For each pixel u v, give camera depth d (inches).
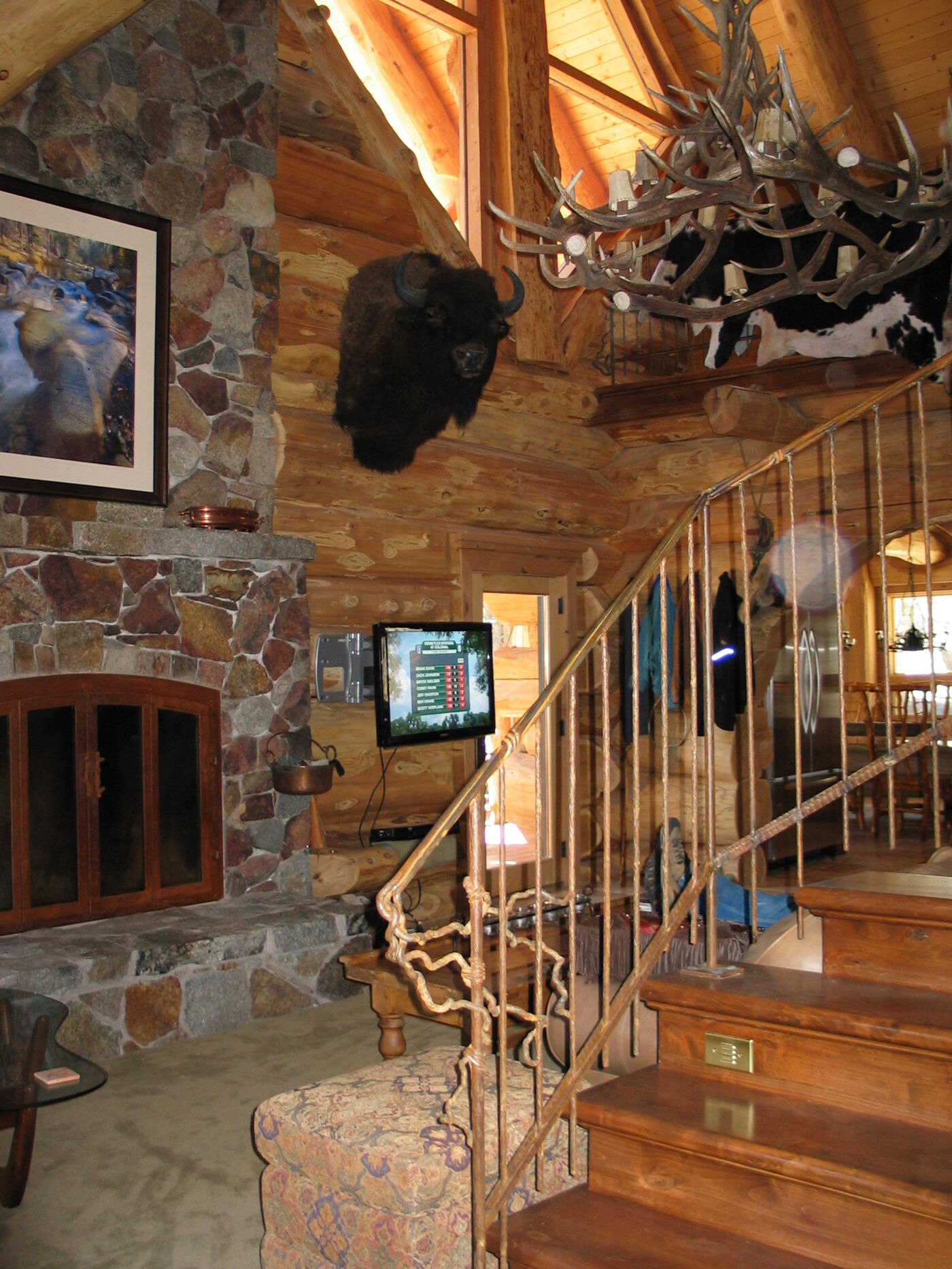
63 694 175.9
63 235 177.2
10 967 153.8
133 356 186.7
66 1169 122.5
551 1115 91.7
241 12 204.8
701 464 265.6
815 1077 88.4
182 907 192.4
